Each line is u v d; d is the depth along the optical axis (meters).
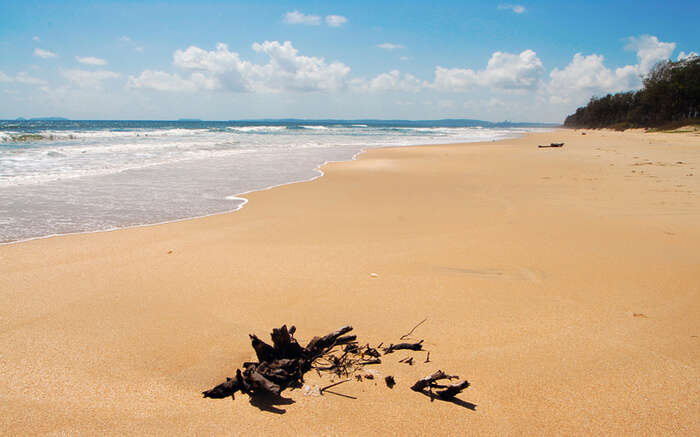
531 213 8.21
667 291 4.43
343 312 3.90
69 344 3.25
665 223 7.31
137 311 3.85
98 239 6.21
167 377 2.85
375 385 2.81
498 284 4.64
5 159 14.90
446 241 6.31
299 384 2.81
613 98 96.00
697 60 64.75
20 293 4.21
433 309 3.99
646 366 3.06
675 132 51.12
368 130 69.06
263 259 5.42
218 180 12.10
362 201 9.52
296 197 9.91
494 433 2.39
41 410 2.50
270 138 34.66
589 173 13.98
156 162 15.70
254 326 3.61
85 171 12.82
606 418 2.53
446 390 2.66
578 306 4.08
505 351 3.25
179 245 6.01
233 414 2.51
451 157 20.02
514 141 37.31
